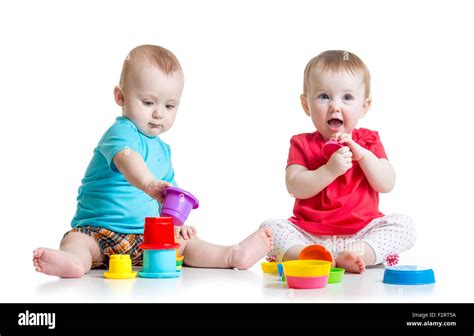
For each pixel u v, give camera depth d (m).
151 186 3.73
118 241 4.05
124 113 4.18
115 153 3.93
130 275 3.68
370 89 4.34
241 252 3.99
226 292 3.29
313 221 4.21
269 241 4.02
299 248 4.02
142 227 4.13
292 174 4.27
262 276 3.78
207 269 4.04
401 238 4.07
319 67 4.23
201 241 4.16
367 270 4.01
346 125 4.23
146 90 4.10
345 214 4.18
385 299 3.12
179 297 3.16
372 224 4.15
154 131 4.17
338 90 4.20
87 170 4.22
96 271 3.97
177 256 4.02
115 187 4.10
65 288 3.38
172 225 3.73
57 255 3.59
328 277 3.52
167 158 4.32
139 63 4.11
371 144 4.34
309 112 4.33
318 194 4.24
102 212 4.07
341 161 4.06
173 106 4.20
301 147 4.35
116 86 4.20
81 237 3.99
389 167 4.27
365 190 4.25
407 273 3.50
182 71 4.23
